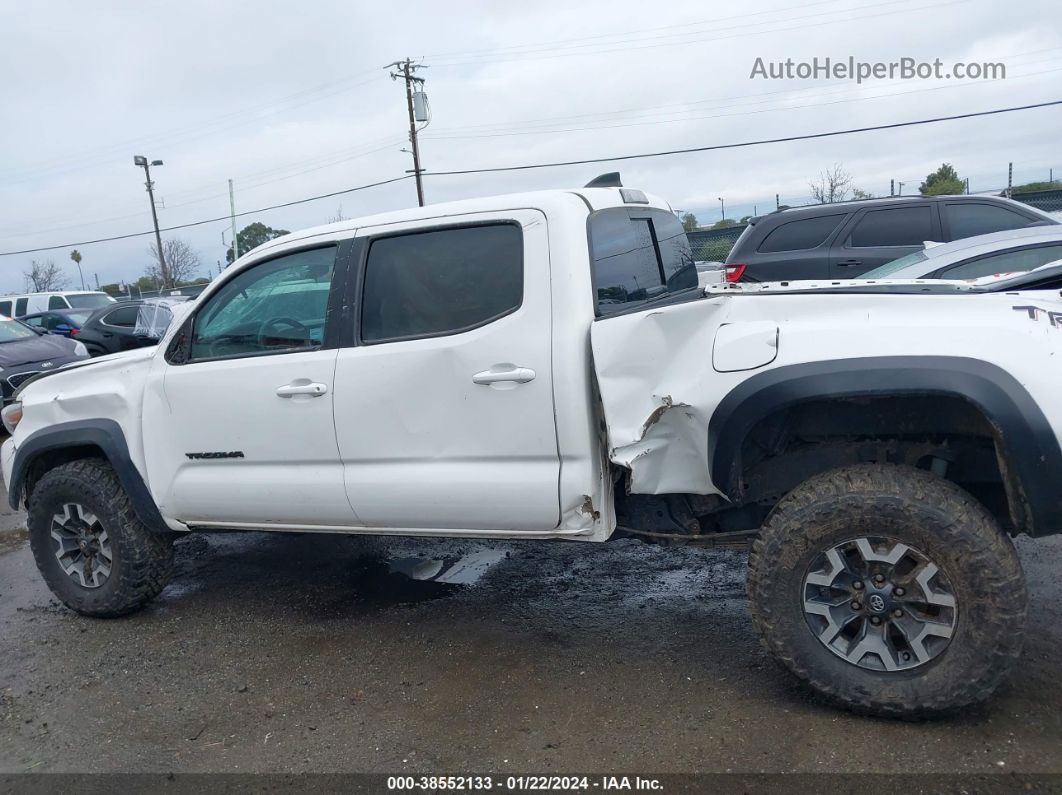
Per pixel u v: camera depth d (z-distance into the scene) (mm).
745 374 3053
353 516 3902
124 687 3891
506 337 3467
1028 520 2859
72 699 3809
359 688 3713
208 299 4289
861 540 3016
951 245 6387
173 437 4281
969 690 2916
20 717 3678
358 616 4539
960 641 2914
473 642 4102
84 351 11898
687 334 3193
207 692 3785
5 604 5094
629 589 4660
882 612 3025
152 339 15359
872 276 6543
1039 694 3211
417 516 3734
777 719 3184
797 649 3127
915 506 2914
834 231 8977
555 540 3588
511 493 3496
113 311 15984
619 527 3695
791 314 3107
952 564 2896
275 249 4105
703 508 3539
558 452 3432
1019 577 2859
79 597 4664
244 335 4168
